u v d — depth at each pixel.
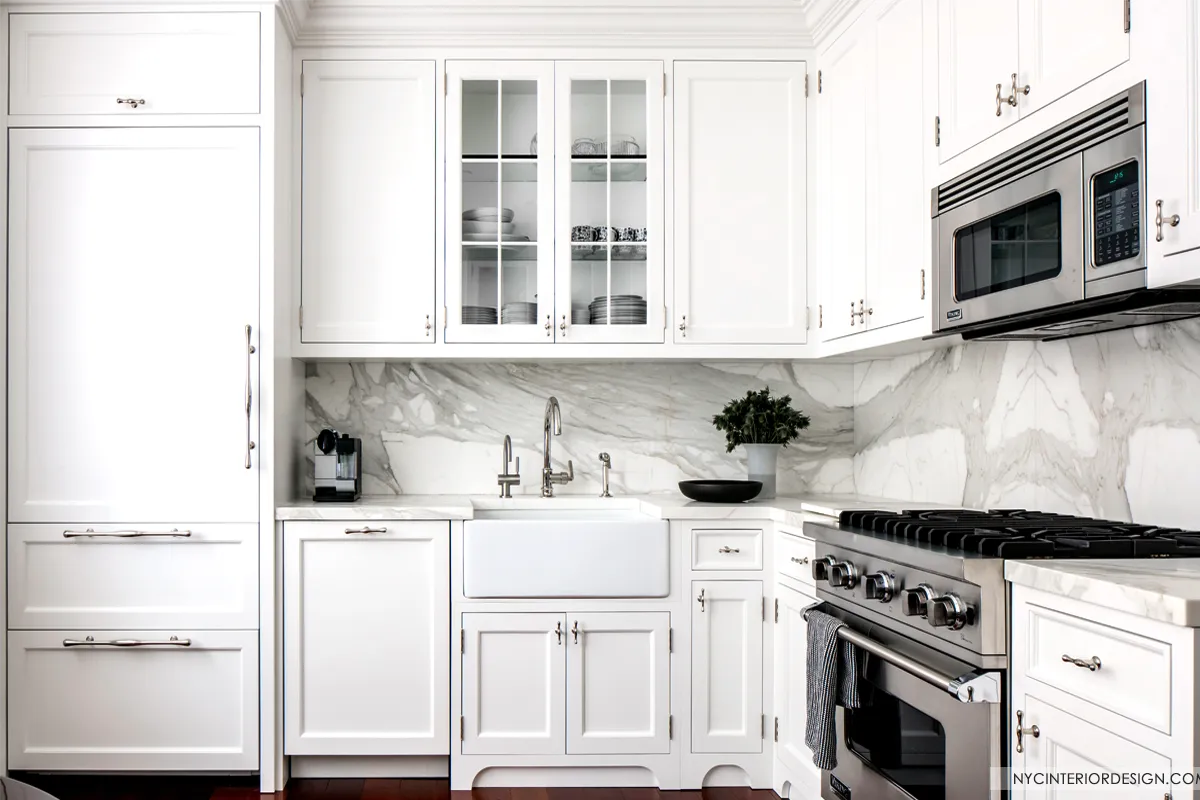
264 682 2.88
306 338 3.14
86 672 2.87
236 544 2.90
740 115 3.23
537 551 2.91
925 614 1.79
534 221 3.22
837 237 3.02
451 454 3.51
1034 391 2.45
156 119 2.91
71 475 2.88
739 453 3.60
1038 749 1.53
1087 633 1.41
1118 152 1.59
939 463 2.96
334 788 2.91
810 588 2.60
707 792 2.92
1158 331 1.98
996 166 2.00
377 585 2.92
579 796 2.88
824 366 3.62
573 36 3.19
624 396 3.57
